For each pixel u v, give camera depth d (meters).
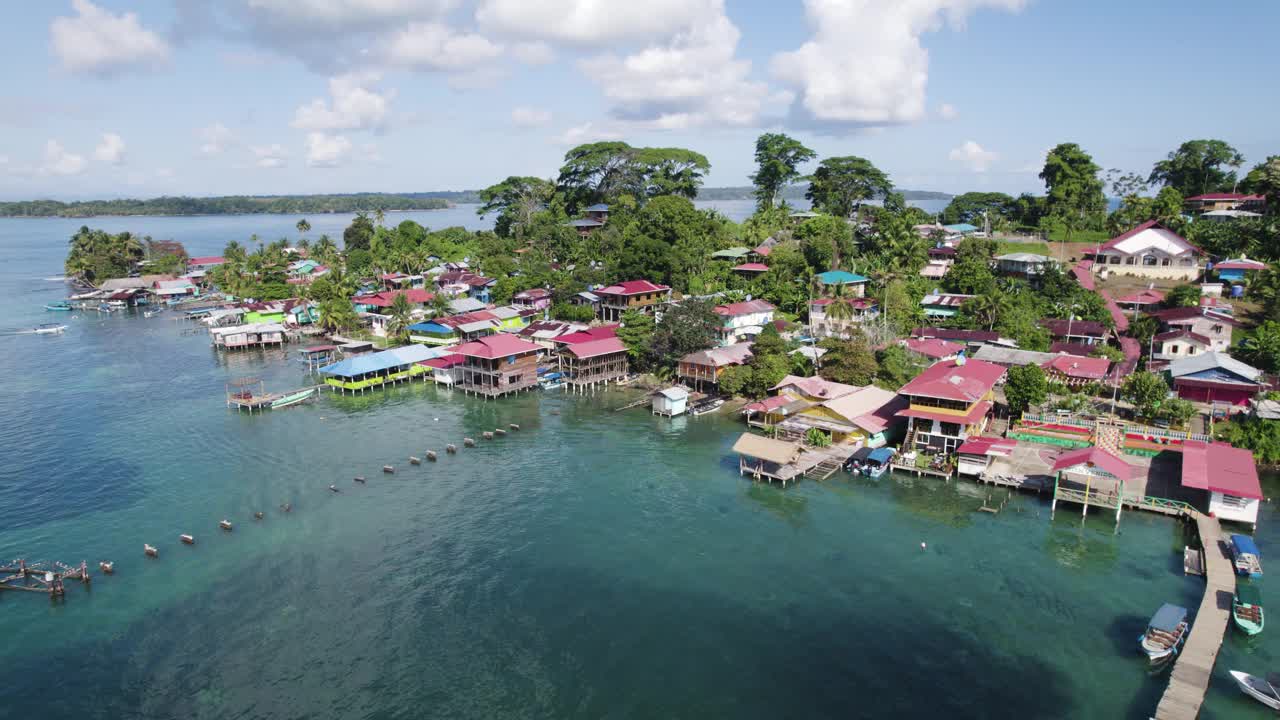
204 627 56.31
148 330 173.62
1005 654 52.31
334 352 146.00
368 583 62.12
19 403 113.06
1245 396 89.62
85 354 148.00
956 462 83.12
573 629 55.69
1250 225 144.25
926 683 49.47
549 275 177.75
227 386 123.69
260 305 176.50
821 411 95.69
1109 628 55.00
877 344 117.19
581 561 65.50
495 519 73.75
